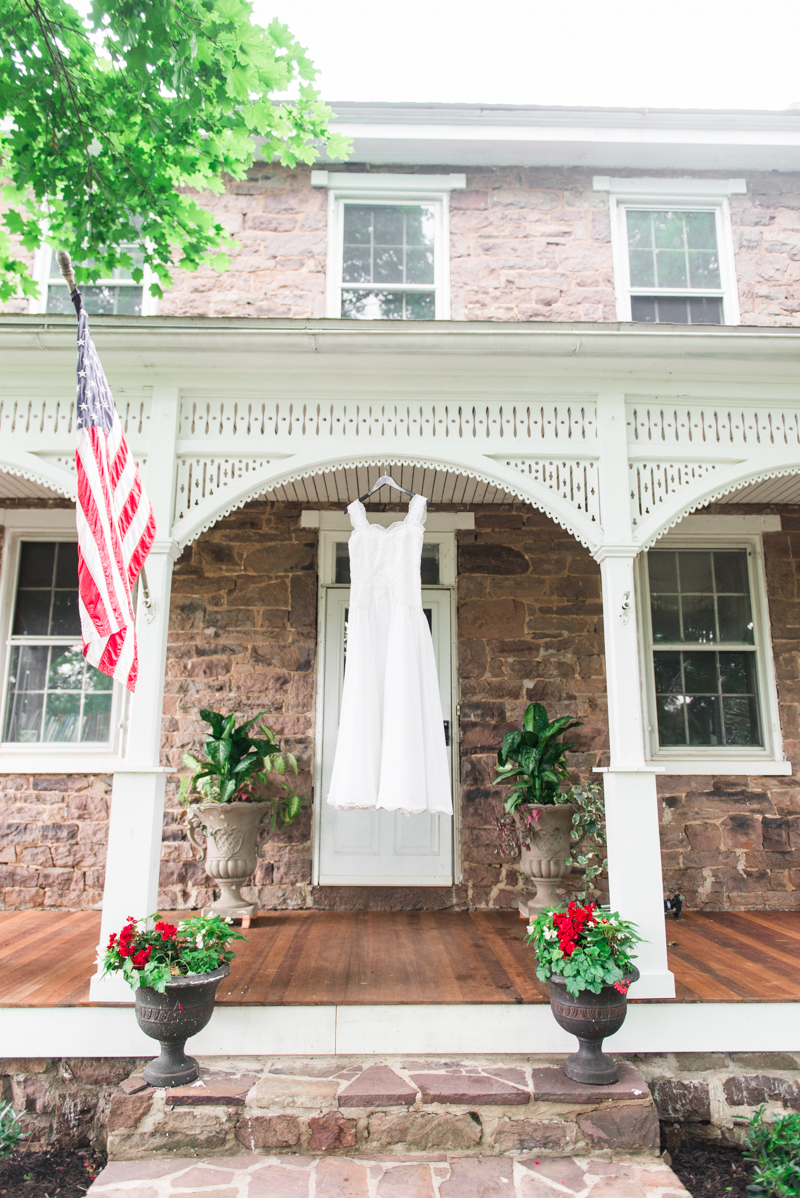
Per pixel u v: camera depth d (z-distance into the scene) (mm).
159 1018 3084
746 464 4180
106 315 3889
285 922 4926
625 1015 3197
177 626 5574
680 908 5051
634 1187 2822
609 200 6078
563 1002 3182
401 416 4180
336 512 5750
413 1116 3061
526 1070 3279
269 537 5719
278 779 5387
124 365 4070
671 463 4180
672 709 5730
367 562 4141
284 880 5316
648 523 4082
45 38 3680
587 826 4895
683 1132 3377
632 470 4168
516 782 5434
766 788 5508
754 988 3602
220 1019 3363
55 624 5715
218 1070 3270
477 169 6105
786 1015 3473
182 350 3957
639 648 5699
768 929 4785
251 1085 3145
